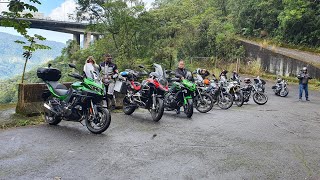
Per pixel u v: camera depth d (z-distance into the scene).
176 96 8.97
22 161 4.57
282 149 5.61
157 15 25.62
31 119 7.44
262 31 33.44
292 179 4.12
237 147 5.65
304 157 5.15
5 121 7.11
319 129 7.74
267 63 27.05
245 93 13.56
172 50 23.72
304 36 28.77
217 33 32.50
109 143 5.62
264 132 7.08
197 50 32.53
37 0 6.89
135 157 4.88
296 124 8.36
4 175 4.03
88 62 7.68
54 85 7.17
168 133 6.62
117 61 17.88
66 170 4.25
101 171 4.24
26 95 7.85
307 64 22.48
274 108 11.95
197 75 11.64
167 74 9.98
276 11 31.91
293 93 18.19
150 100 8.16
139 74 9.16
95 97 6.33
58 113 6.73
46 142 5.57
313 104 13.62
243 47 30.53
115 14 21.31
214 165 4.60
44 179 3.92
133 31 21.89
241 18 35.91
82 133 6.32
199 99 10.08
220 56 31.86
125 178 4.02
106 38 22.84
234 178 4.10
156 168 4.41
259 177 4.16
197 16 33.62
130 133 6.48
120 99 9.83
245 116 9.51
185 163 4.65
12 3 6.55
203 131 6.94
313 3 28.27
